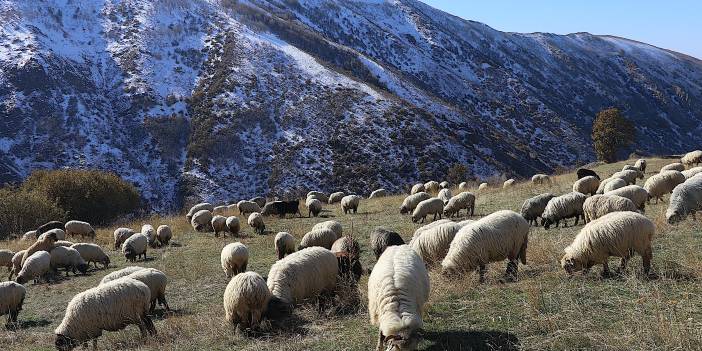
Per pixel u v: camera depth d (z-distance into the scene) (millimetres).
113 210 40625
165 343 9141
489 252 9562
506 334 7238
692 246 10359
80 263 17594
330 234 14883
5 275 18516
